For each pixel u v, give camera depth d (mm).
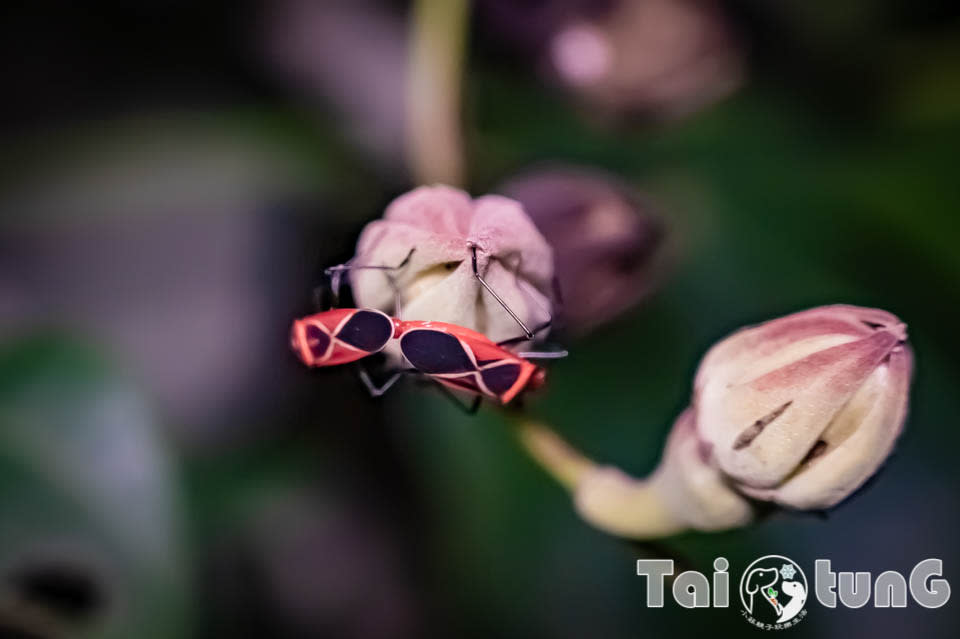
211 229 365
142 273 365
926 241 328
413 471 367
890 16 344
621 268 283
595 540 315
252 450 357
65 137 331
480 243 226
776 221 333
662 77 332
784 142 342
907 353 229
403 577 362
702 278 330
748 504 241
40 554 273
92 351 282
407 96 373
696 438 243
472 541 313
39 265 364
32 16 407
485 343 222
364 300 230
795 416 230
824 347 229
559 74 334
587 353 322
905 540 318
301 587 360
